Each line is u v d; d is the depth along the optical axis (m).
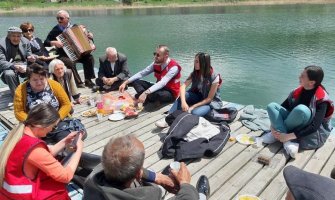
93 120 5.35
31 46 6.75
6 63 6.00
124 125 5.14
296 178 1.65
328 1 36.56
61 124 4.12
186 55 13.25
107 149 1.99
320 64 11.47
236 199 3.24
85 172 3.34
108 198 1.92
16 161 2.41
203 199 2.88
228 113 5.09
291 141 4.20
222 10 31.48
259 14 26.78
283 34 17.33
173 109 5.14
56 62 5.37
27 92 4.04
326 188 1.57
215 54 13.35
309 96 4.12
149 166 3.97
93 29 20.77
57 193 2.63
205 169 3.86
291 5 34.25
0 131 5.19
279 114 4.25
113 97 6.07
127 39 17.08
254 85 9.53
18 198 2.42
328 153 4.12
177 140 4.18
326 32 17.50
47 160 2.50
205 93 5.03
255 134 4.70
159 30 19.84
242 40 16.02
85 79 7.14
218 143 4.20
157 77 5.96
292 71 10.75
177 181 2.66
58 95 4.16
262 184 3.57
